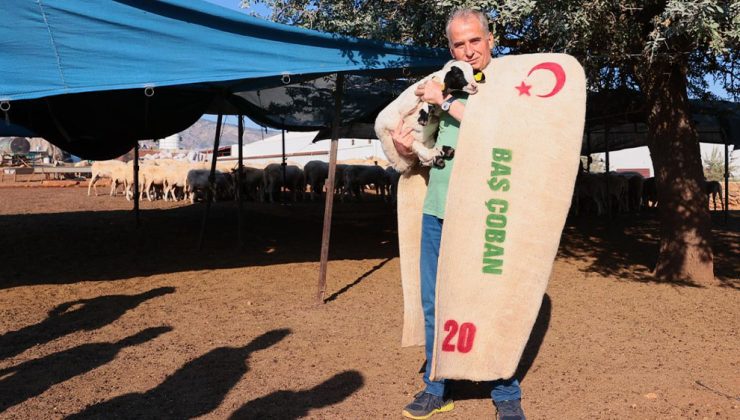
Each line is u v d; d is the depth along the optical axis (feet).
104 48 16.71
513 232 9.18
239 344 15.12
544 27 19.19
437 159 9.79
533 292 9.22
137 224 40.04
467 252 9.21
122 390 12.00
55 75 16.29
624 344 15.25
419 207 10.94
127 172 62.44
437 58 20.42
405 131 10.14
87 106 27.94
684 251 23.80
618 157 110.22
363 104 34.24
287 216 48.60
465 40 9.45
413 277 11.08
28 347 14.75
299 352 14.51
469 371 9.30
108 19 16.66
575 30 18.89
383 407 11.23
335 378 12.76
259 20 17.80
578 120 9.09
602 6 18.93
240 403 11.37
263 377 12.78
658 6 20.65
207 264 27.12
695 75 26.96
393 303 19.65
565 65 9.23
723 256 30.35
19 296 20.33
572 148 9.09
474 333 9.26
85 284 22.50
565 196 9.12
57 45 16.28
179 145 156.35
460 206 9.16
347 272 25.25
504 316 9.24
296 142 128.06
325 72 18.90
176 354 14.28
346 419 10.67
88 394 11.77
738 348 14.85
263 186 63.26
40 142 153.69
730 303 19.63
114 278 23.72
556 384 12.48
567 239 37.35
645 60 21.68
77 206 55.31
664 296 20.75
